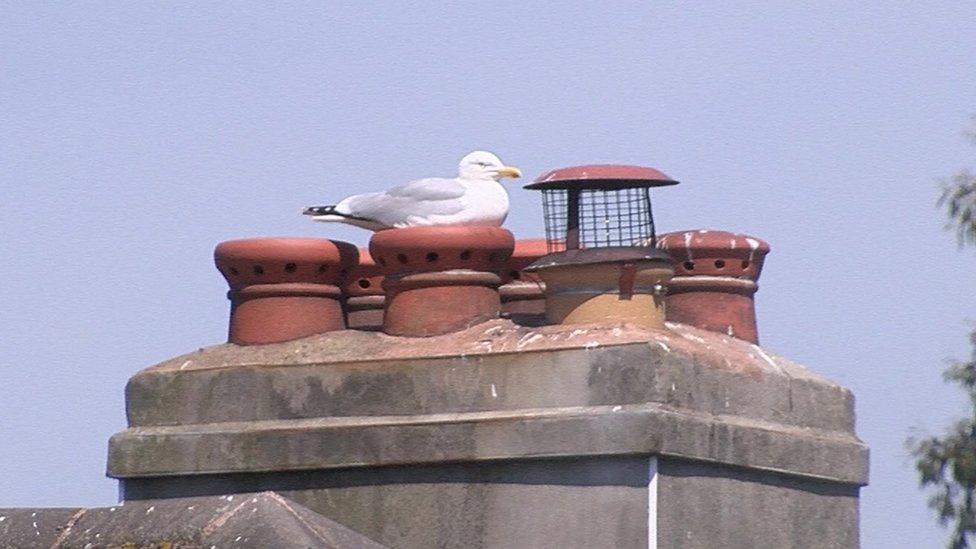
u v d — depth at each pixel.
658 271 17.41
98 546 15.05
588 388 16.66
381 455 17.17
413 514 17.11
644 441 16.27
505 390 16.94
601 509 16.45
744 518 17.38
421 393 17.22
